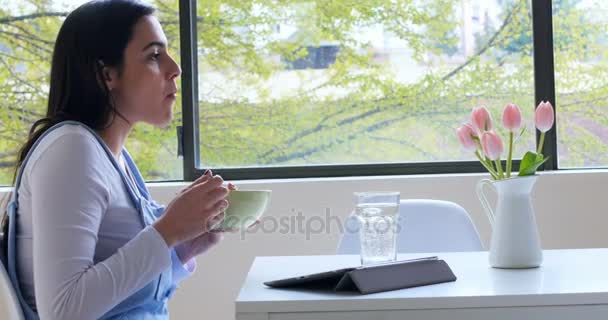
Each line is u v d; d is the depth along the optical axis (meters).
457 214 2.18
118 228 1.38
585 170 3.07
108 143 1.47
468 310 1.26
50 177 1.27
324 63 3.14
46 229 1.24
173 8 3.13
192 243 1.59
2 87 3.17
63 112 1.42
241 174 3.14
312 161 3.14
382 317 1.25
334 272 1.35
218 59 3.16
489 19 3.13
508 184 1.59
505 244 1.59
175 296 2.97
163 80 1.48
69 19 1.45
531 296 1.26
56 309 1.21
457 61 3.13
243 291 1.36
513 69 3.12
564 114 3.11
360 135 3.14
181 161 3.14
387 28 3.14
